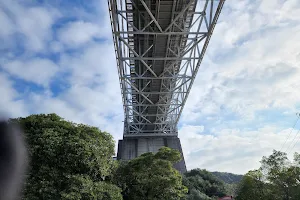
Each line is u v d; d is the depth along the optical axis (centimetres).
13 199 232
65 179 1653
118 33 2756
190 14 3003
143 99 5091
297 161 2769
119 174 2566
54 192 1534
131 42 3609
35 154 1595
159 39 3306
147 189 2472
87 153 1712
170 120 6438
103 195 1711
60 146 1691
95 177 1853
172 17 2909
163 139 6250
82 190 1578
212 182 4788
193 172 5078
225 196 4341
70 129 1892
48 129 1748
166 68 3638
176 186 2505
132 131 6438
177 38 3319
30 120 1778
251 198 2916
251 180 2992
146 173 2505
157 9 2836
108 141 2091
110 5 2383
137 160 2684
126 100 5175
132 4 2930
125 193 2558
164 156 2747
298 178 2670
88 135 1916
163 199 2392
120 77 3688
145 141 6222
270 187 2830
